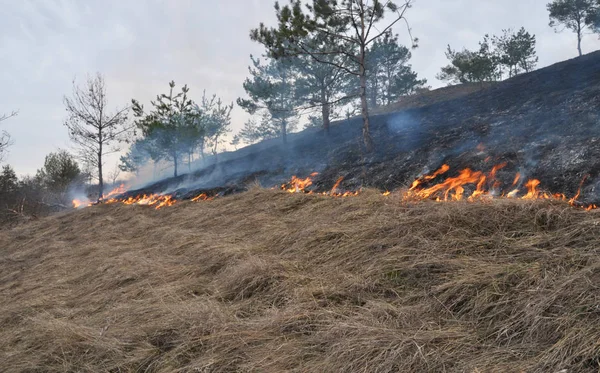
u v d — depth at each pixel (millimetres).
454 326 2273
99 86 17062
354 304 2855
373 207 4762
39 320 3514
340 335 2354
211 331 2736
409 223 3760
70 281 5113
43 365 2779
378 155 12547
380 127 17250
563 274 2354
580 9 21922
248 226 6020
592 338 1747
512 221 3348
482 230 3350
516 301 2275
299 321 2689
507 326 2105
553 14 23047
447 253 3127
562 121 9062
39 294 4730
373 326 2363
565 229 2982
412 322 2383
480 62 18578
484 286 2535
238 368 2307
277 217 6133
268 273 3574
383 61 24594
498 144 9383
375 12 13305
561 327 1916
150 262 4984
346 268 3459
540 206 3406
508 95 14625
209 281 4051
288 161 17500
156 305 3426
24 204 17531
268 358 2328
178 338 2768
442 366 1896
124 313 3404
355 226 4258
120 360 2631
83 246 7434
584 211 3223
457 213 3621
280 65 19594
